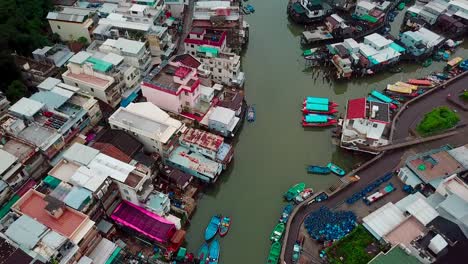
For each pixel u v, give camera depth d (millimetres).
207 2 115125
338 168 83750
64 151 77688
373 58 107688
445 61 114188
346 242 67938
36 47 100562
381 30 123688
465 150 80125
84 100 84000
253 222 75438
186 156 81062
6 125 73938
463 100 97188
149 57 101062
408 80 106125
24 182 71438
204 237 72812
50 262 56625
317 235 69375
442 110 92562
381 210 70438
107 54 93750
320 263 66000
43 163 74562
